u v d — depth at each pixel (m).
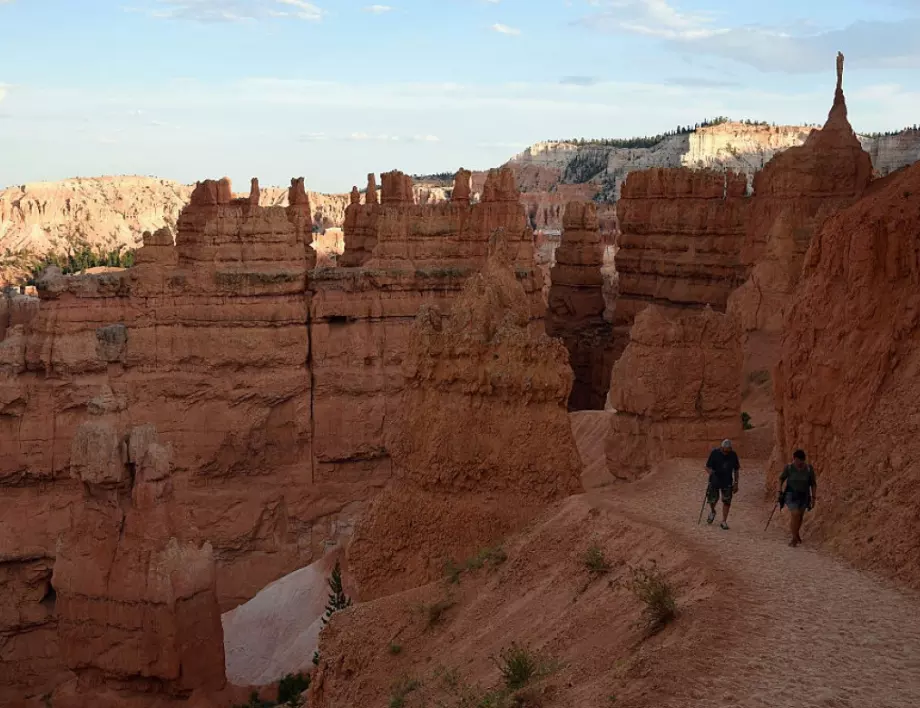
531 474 28.75
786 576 20.19
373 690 25.03
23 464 61.28
